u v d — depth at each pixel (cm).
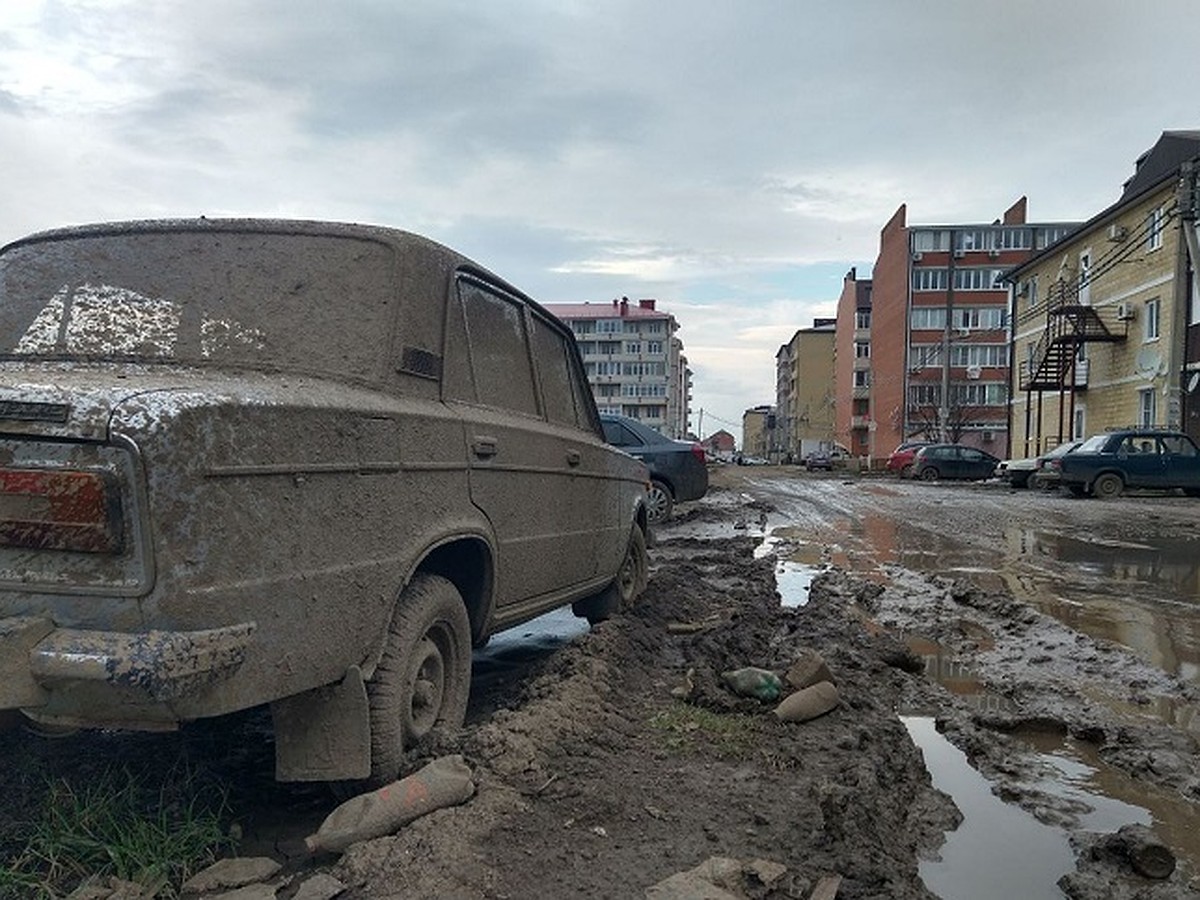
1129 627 670
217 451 233
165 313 319
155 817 279
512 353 439
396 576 302
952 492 2612
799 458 10506
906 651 561
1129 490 2362
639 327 11706
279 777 283
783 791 331
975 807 351
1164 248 2897
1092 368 3419
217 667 228
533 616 440
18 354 310
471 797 296
